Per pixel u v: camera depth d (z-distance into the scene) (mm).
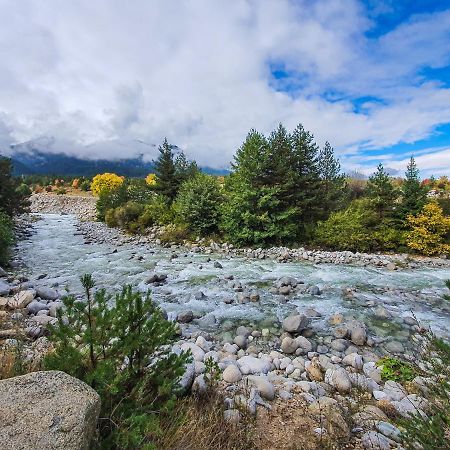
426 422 2861
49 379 2510
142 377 3428
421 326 8133
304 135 23703
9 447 1918
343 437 3723
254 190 19922
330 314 9086
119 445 2619
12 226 23578
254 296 10391
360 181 44781
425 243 18516
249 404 4164
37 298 8930
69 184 84188
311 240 20797
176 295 10641
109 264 15109
